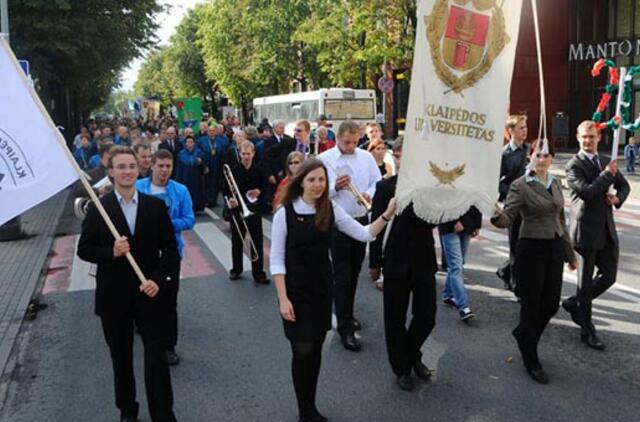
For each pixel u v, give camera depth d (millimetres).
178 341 6180
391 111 36688
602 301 7152
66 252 10688
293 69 40219
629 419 4430
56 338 6469
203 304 7410
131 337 4355
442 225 6559
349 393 4926
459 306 6527
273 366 5531
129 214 4250
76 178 4145
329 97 26562
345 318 5930
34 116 4125
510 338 6055
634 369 5281
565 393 4859
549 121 31547
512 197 5055
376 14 24062
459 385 5035
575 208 5750
